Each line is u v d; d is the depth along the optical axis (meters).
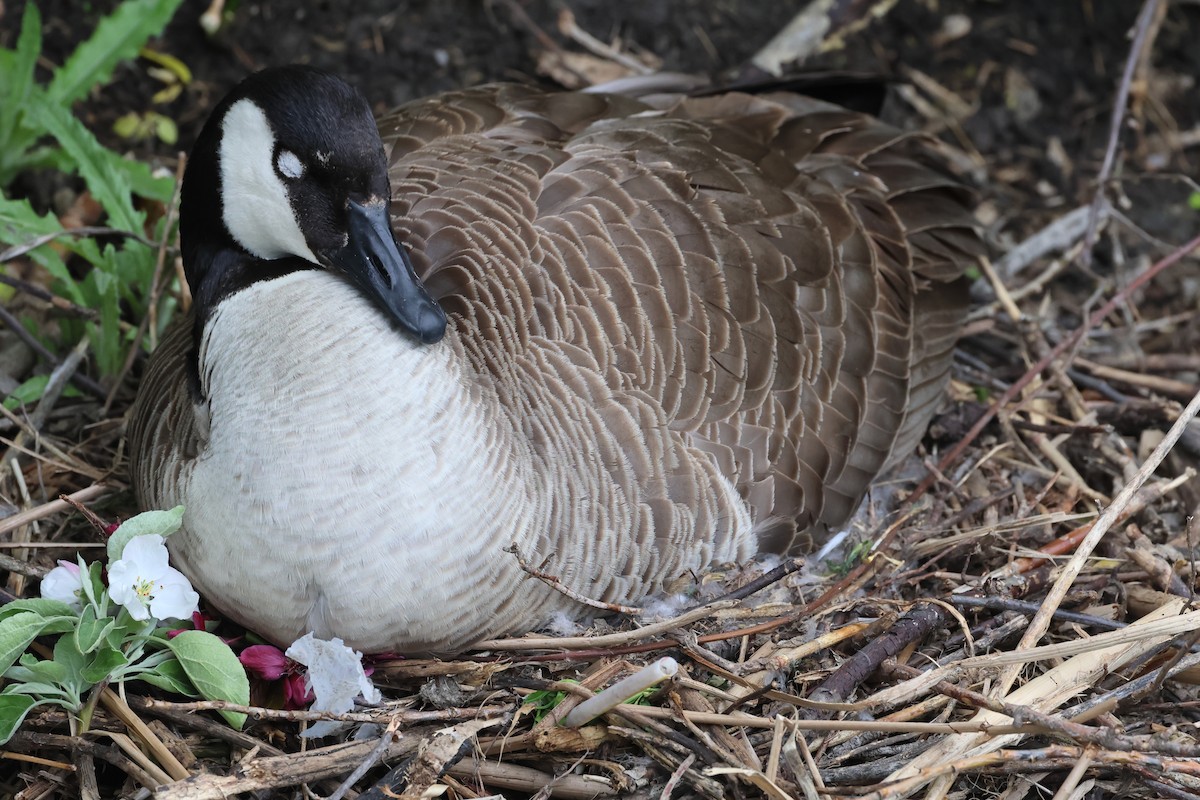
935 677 6.88
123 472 8.45
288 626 6.88
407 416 6.46
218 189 6.93
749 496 7.63
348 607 6.68
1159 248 11.32
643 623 7.44
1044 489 8.74
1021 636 7.50
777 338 7.77
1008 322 10.52
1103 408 9.52
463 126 8.42
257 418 6.49
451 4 11.92
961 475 8.99
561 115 8.55
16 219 8.80
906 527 8.52
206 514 6.72
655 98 9.48
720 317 7.55
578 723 6.70
